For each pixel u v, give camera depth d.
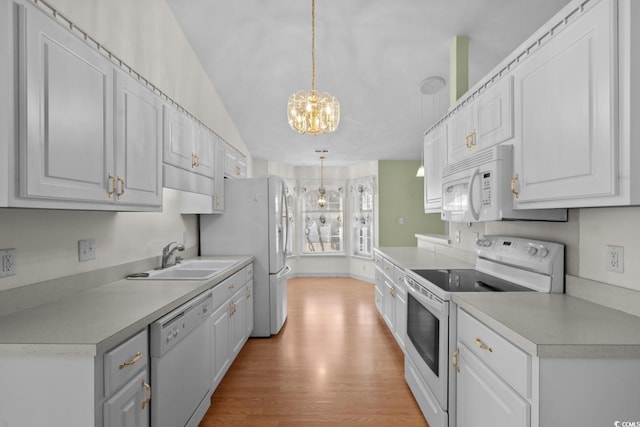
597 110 1.12
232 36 2.93
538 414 1.05
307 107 2.46
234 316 2.67
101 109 1.40
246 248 3.41
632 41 1.03
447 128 2.54
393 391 2.34
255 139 4.93
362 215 6.41
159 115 1.90
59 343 1.05
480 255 2.38
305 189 6.60
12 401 1.07
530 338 1.08
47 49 1.12
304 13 2.65
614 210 1.41
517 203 1.61
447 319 1.71
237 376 2.57
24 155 1.04
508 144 1.68
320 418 2.04
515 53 1.62
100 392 1.09
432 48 2.99
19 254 1.40
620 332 1.14
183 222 3.06
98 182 1.38
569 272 1.67
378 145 5.14
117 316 1.32
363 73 3.38
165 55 2.56
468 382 1.53
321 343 3.21
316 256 6.59
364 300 4.82
